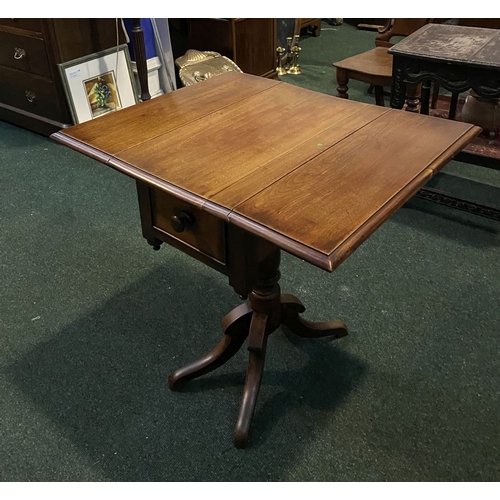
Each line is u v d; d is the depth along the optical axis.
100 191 2.22
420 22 2.62
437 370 1.40
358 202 0.86
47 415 1.29
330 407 1.31
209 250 1.07
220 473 1.17
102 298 1.66
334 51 3.84
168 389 1.36
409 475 1.16
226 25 2.92
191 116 1.19
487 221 2.00
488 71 1.71
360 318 1.57
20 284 1.71
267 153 1.02
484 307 1.60
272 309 1.25
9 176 2.34
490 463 1.18
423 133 1.09
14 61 2.57
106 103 2.64
